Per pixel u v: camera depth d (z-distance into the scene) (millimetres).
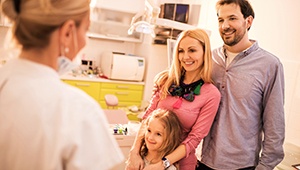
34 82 628
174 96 1514
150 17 2229
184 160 1457
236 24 1354
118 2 3602
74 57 708
